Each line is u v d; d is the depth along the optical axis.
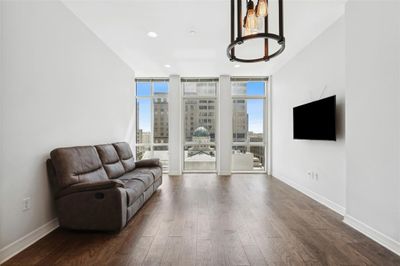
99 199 2.29
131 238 2.23
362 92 2.37
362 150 2.38
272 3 2.62
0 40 1.86
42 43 2.33
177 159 5.70
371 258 1.89
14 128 1.99
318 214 2.89
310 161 3.69
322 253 1.96
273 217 2.79
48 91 2.42
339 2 2.59
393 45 2.01
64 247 2.06
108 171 3.19
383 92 2.11
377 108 2.18
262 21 1.57
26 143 2.12
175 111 5.71
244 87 6.00
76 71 2.94
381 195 2.14
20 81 2.06
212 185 4.55
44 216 2.33
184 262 1.82
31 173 2.17
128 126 4.89
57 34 2.56
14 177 1.99
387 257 1.90
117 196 2.28
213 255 1.92
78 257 1.89
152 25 3.13
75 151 2.58
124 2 2.61
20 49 2.06
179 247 2.06
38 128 2.28
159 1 2.58
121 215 2.29
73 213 2.30
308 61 3.73
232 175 5.62
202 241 2.17
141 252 1.97
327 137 3.05
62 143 2.66
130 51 4.08
